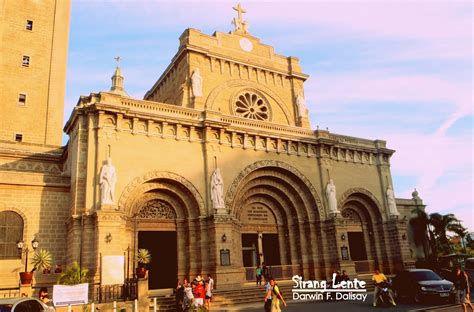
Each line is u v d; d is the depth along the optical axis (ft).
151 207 94.12
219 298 80.74
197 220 95.86
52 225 87.20
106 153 86.12
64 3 147.13
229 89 126.21
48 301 52.65
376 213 132.57
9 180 84.69
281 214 117.80
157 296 77.56
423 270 78.38
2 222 82.74
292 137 117.19
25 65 132.77
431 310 63.05
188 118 100.01
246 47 135.23
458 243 207.92
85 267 76.84
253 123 112.16
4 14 133.08
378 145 138.21
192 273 92.22
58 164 107.65
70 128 97.14
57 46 140.56
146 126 94.12
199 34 125.29
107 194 81.97
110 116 88.99
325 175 120.78
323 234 114.52
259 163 108.99
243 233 108.88
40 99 132.46
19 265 81.30
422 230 146.51
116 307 62.18
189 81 118.52
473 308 56.65
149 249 96.63
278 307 49.78
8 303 37.91
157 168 92.43
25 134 126.82
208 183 98.48
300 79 143.74
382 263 127.85
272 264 113.50
